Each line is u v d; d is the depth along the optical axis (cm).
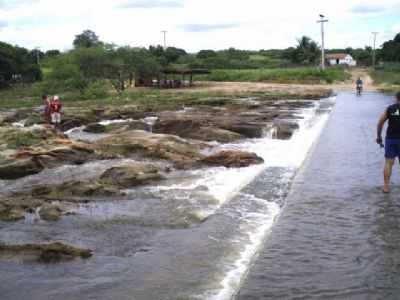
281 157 1487
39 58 10281
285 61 11188
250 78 7338
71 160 1496
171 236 798
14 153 1498
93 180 1178
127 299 586
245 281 604
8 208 966
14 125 2464
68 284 635
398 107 991
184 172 1299
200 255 711
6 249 746
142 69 5912
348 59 12712
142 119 2612
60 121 2431
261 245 722
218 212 907
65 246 745
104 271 671
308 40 10888
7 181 1285
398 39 11931
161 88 5925
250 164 1362
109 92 5331
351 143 1619
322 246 710
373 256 670
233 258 694
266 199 984
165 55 9688
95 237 809
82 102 4041
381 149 1494
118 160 1516
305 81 6869
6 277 661
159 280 634
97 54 5775
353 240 730
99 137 2102
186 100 3716
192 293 590
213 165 1374
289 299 554
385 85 5822
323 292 570
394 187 1030
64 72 5584
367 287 580
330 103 3409
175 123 2048
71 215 933
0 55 6228
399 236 743
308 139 1839
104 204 1003
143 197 1046
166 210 942
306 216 848
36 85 5931
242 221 852
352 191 1004
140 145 1598
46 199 1059
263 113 2617
